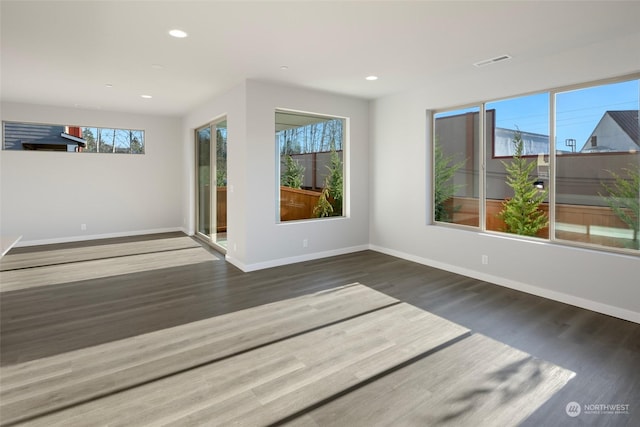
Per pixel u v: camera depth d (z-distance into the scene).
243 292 3.93
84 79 4.57
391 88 5.01
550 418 1.90
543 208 3.89
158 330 2.98
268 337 2.85
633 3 2.55
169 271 4.76
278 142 5.12
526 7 2.61
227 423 1.87
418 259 5.16
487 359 2.50
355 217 5.85
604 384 2.20
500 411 1.96
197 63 3.90
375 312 3.35
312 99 5.18
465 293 3.87
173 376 2.30
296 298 3.74
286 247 5.11
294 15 2.75
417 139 5.07
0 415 1.92
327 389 2.17
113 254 5.73
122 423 1.87
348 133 5.68
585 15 2.74
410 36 3.15
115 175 7.17
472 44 3.34
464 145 4.64
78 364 2.45
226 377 2.29
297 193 5.32
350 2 2.55
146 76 4.41
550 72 3.63
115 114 7.04
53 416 1.92
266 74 4.33
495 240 4.17
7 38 3.20
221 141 5.82
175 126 7.75
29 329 3.00
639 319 3.08
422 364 2.44
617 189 3.34
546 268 3.71
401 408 1.99
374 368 2.39
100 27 2.97
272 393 2.12
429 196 5.06
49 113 6.39
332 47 3.42
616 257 3.21
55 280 4.35
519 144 4.08
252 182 4.73
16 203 6.30
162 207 7.71
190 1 2.54
